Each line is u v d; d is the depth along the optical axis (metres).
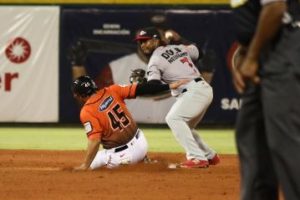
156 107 40.75
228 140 35.69
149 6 44.28
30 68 40.94
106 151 22.00
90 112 21.28
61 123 41.81
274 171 10.51
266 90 9.72
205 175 20.34
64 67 41.00
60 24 40.88
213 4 45.47
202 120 40.91
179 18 40.47
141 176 19.80
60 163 24.25
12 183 18.20
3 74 40.88
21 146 32.25
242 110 10.45
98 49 40.78
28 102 41.06
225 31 40.41
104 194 16.56
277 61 9.64
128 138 21.98
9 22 40.69
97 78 40.88
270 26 9.37
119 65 40.72
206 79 40.62
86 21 40.72
